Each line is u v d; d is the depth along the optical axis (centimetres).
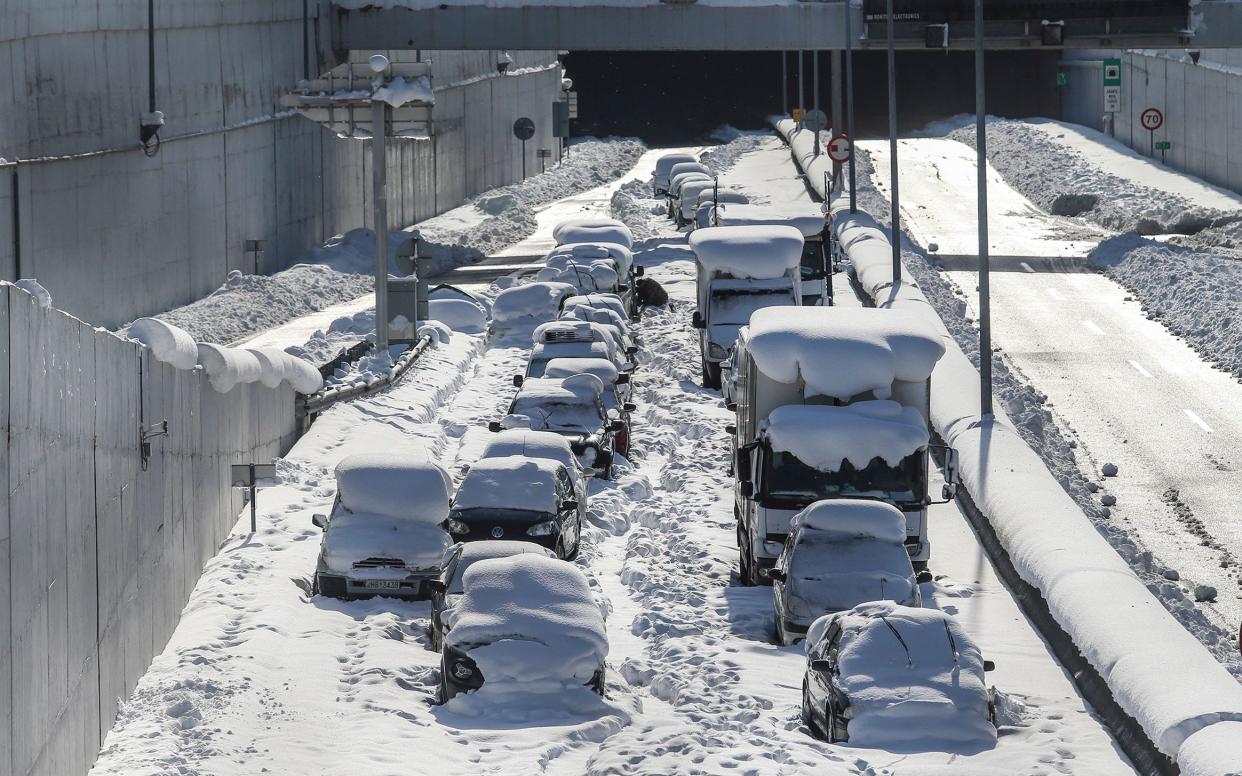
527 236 14875
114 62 8306
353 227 13525
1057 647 3669
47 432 2530
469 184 17338
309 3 11938
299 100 7556
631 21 12056
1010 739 3008
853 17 11956
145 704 3212
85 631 2838
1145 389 7094
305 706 3206
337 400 6800
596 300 8700
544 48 12175
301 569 4491
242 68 10506
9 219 6981
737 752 2731
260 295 9850
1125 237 11288
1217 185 14725
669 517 5206
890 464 4278
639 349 8450
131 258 8519
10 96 7081
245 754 2866
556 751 2916
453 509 4512
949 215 14062
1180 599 4200
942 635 3080
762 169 18100
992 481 4856
